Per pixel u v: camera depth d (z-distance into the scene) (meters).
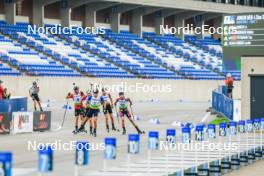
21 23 138.75
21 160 48.06
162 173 38.69
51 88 119.00
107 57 142.25
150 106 121.19
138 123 87.12
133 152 32.25
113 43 152.38
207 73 155.62
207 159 45.53
